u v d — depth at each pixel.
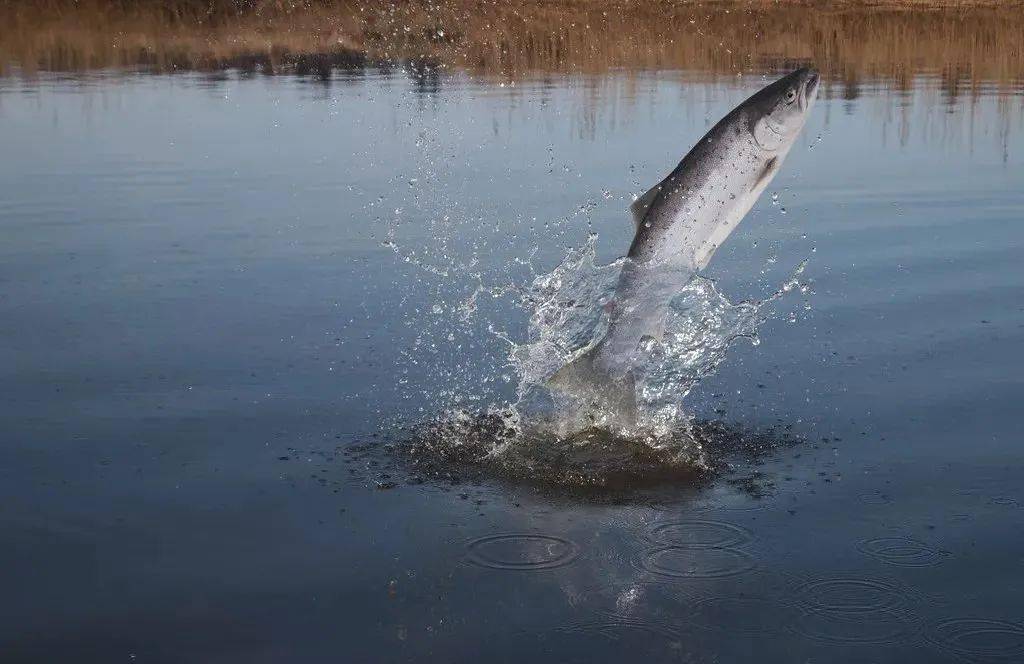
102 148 13.98
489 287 8.38
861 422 5.97
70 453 5.59
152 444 5.71
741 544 4.70
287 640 4.00
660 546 4.70
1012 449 5.59
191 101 17.27
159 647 3.96
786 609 4.18
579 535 4.82
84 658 3.88
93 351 7.07
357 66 21.47
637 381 5.81
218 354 7.03
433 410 6.20
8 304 8.03
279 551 4.66
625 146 13.36
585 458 5.60
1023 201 11.02
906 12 29.20
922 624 4.06
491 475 5.44
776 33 25.61
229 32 25.56
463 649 3.94
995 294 8.07
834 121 15.62
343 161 12.91
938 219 10.35
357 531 4.85
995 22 27.48
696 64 21.50
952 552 4.59
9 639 4.00
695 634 4.02
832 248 9.41
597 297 6.41
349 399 6.34
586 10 27.56
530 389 6.40
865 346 7.08
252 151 13.60
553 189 11.38
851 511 4.98
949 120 15.56
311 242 9.66
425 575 4.46
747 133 5.58
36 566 4.51
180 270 8.88
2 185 12.01
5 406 6.19
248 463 5.52
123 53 23.42
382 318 7.73
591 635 4.02
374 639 4.00
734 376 6.63
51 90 18.39
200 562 4.56
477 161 12.79
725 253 9.34
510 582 4.41
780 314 7.74
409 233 9.90
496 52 22.80
